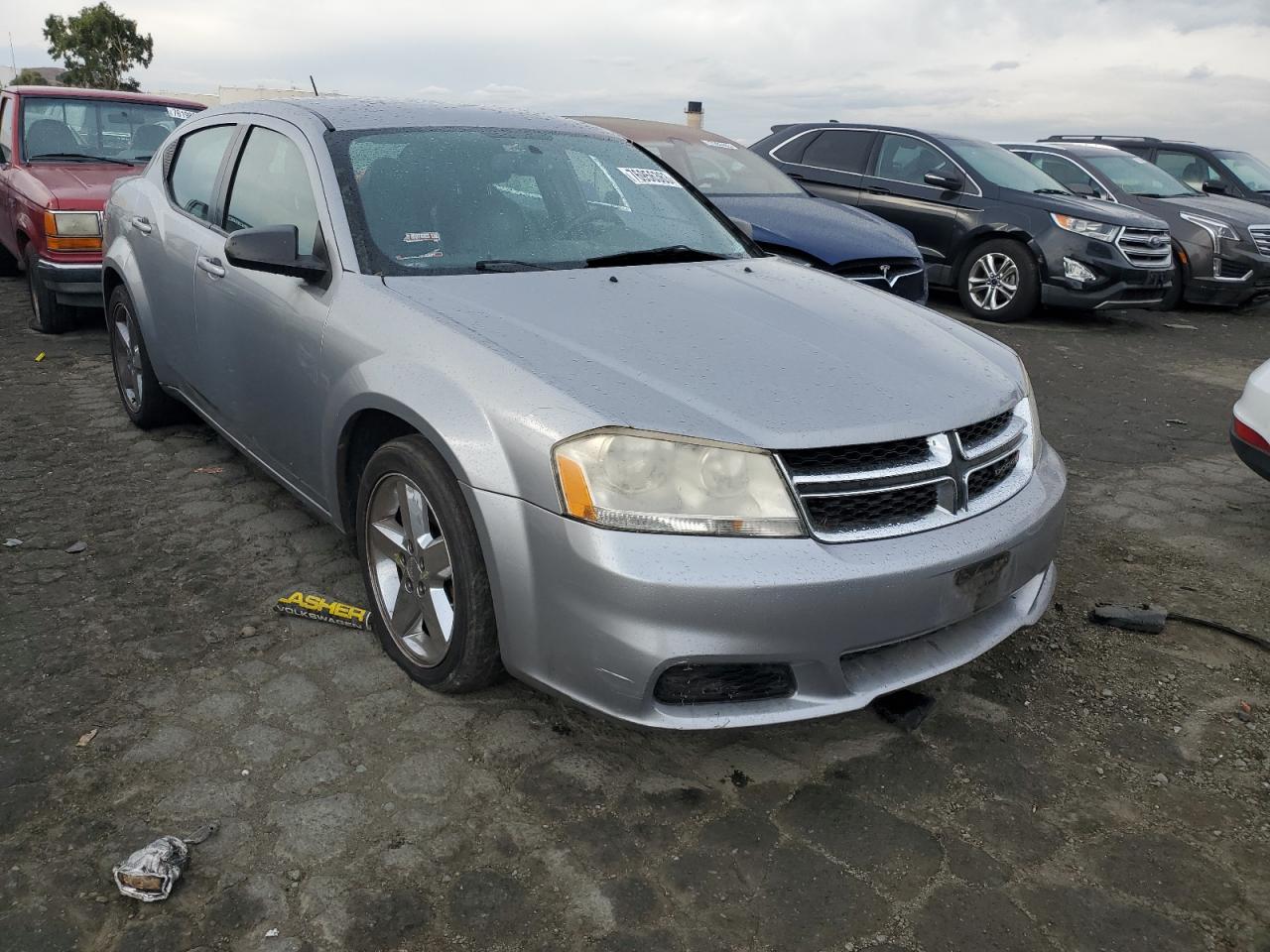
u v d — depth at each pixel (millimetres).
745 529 2174
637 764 2480
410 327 2643
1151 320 9945
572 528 2176
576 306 2746
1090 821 2350
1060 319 9586
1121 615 3281
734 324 2736
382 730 2566
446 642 2594
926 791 2430
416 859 2133
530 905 2023
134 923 1941
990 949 1964
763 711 2248
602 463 2168
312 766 2416
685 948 1935
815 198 7355
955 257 9359
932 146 9484
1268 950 1984
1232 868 2211
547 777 2410
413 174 3248
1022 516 2578
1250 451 3953
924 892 2105
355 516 3027
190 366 4027
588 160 3713
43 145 7305
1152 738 2691
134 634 3002
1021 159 9961
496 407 2328
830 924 2010
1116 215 8820
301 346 3021
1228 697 2904
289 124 3508
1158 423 6020
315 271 2971
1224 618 3408
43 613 3104
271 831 2195
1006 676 2965
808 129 10328
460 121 3625
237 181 3746
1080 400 6539
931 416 2420
